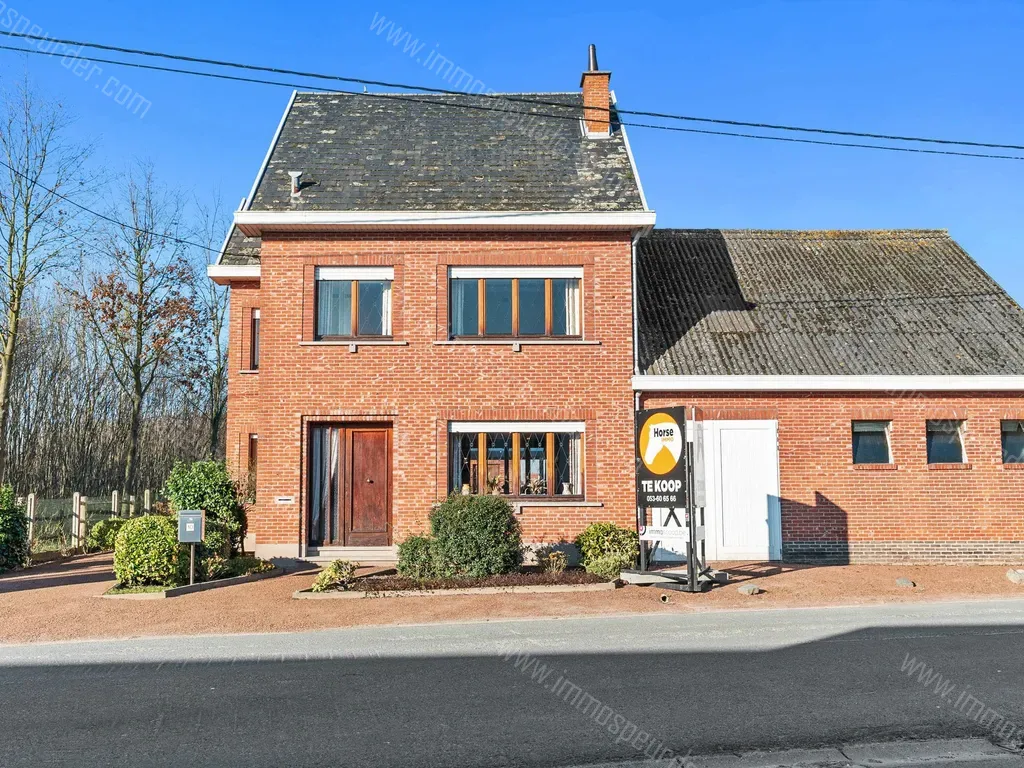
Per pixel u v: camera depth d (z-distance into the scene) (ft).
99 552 70.90
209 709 24.71
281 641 35.27
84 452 119.44
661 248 73.05
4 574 56.34
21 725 23.36
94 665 31.24
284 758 20.42
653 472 49.21
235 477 64.64
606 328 57.41
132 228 100.89
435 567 48.67
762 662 29.73
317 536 56.80
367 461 57.41
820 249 73.10
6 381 83.30
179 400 139.13
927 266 69.82
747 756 20.49
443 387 56.70
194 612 41.60
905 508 57.16
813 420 57.62
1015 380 56.85
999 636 34.27
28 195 83.25
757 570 53.06
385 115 68.44
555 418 56.70
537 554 53.36
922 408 57.72
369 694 26.07
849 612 40.57
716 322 62.75
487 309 57.67
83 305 104.99
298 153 63.00
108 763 20.21
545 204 58.49
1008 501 57.26
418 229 57.00
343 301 57.62
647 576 48.24
